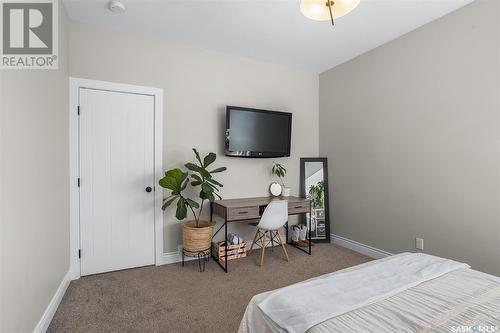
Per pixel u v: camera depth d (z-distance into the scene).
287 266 2.88
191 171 3.04
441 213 2.46
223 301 2.13
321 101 3.97
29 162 1.50
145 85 2.80
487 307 1.06
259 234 3.51
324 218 3.76
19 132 1.38
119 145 2.70
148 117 2.84
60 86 2.16
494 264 2.10
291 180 3.81
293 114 3.80
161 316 1.92
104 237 2.65
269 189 3.62
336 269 2.80
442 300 1.12
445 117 2.42
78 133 2.51
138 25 2.61
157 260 2.87
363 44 3.03
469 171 2.25
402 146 2.81
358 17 2.46
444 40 2.42
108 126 2.65
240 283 2.46
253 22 2.57
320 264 2.94
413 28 2.67
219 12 2.40
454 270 1.45
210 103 3.17
